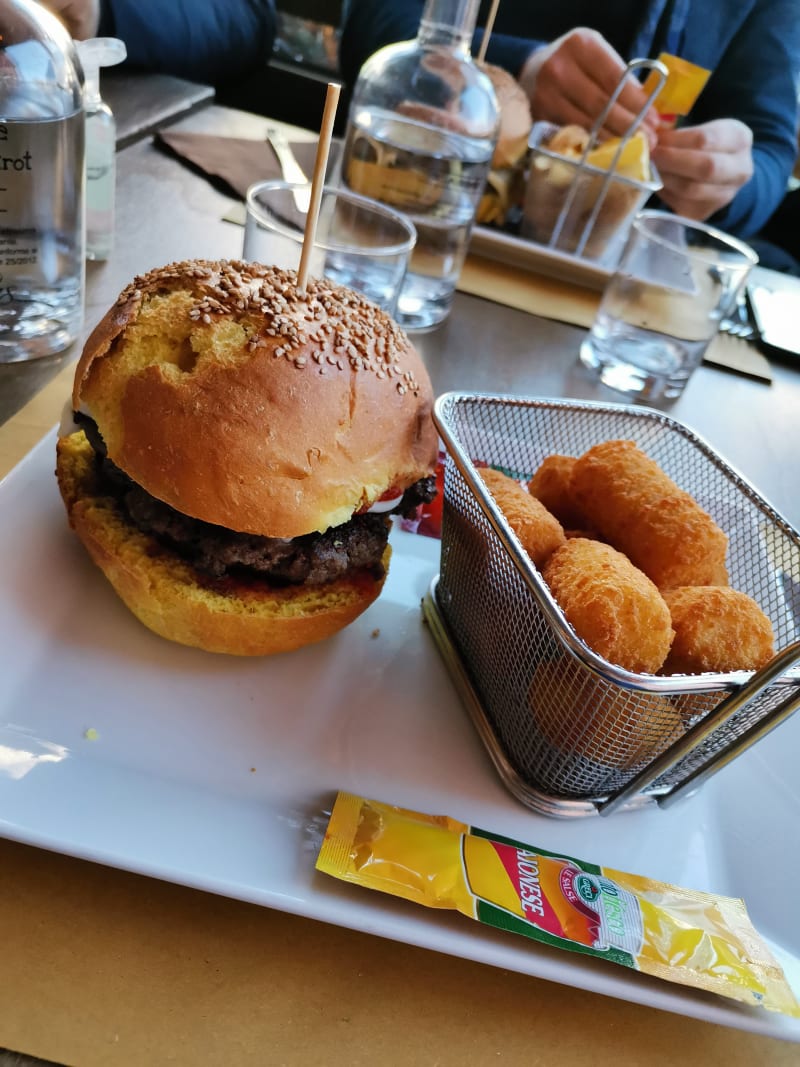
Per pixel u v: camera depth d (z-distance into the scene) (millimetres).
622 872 727
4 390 1037
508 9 2711
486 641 835
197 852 626
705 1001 623
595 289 1893
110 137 1275
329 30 3053
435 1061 575
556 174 1775
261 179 1811
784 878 782
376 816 694
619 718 694
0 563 806
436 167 1420
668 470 1128
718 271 1439
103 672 779
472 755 825
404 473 813
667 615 747
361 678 865
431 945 606
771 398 1690
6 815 595
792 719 948
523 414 1096
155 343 748
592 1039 618
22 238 997
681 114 2438
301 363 726
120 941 584
